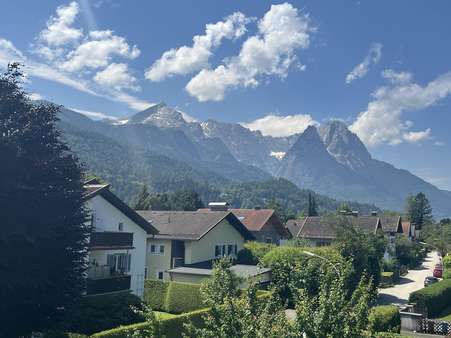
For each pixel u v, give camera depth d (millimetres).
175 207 105375
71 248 22906
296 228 84562
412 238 109500
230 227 51219
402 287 57781
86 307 25812
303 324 10297
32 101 24062
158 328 11297
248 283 12906
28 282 20062
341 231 45562
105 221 34500
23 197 21031
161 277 47062
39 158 22203
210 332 10797
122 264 35812
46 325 22141
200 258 46781
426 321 36000
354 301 11383
